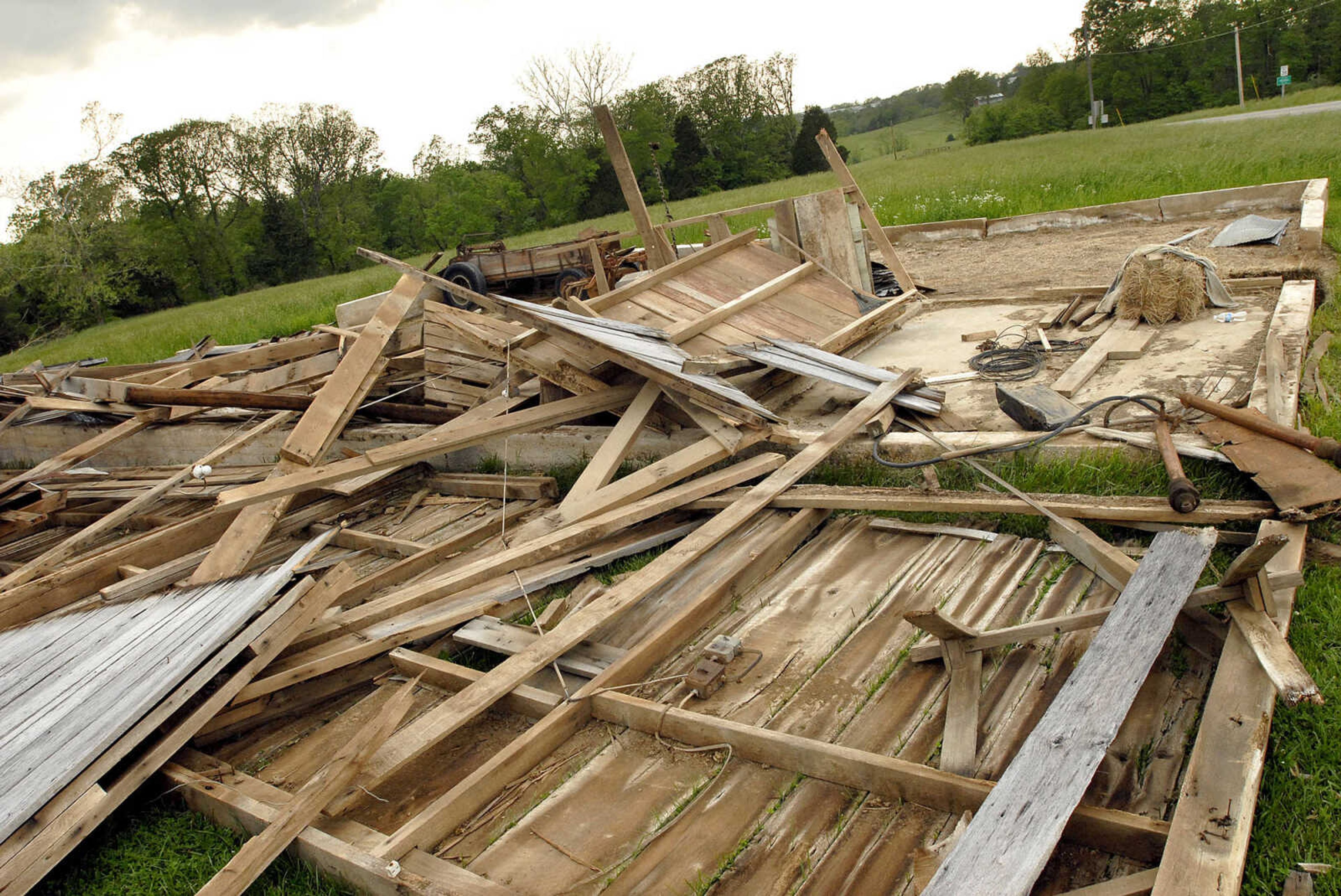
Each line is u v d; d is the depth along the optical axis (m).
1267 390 5.78
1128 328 8.12
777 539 5.33
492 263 17.09
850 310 9.44
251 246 66.12
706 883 2.99
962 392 7.30
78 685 4.16
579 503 5.84
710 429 6.30
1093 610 3.67
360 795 3.59
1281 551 4.04
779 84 74.12
